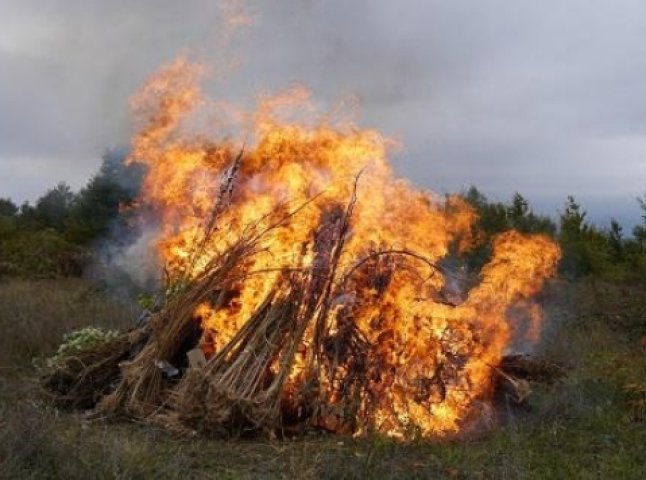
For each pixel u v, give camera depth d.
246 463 5.41
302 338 6.48
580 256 15.70
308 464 5.34
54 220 26.62
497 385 7.05
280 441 5.96
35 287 14.45
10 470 4.47
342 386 6.36
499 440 5.93
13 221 23.55
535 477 5.11
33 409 5.92
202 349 6.75
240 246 6.88
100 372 6.89
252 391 6.13
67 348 7.74
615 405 6.91
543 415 6.63
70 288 14.75
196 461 5.34
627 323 11.45
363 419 6.24
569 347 9.73
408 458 5.54
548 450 5.76
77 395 6.80
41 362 8.39
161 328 6.72
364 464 5.11
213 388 5.98
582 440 6.01
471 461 5.45
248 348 6.36
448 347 6.85
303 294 6.55
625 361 8.09
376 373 6.46
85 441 5.29
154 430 5.93
